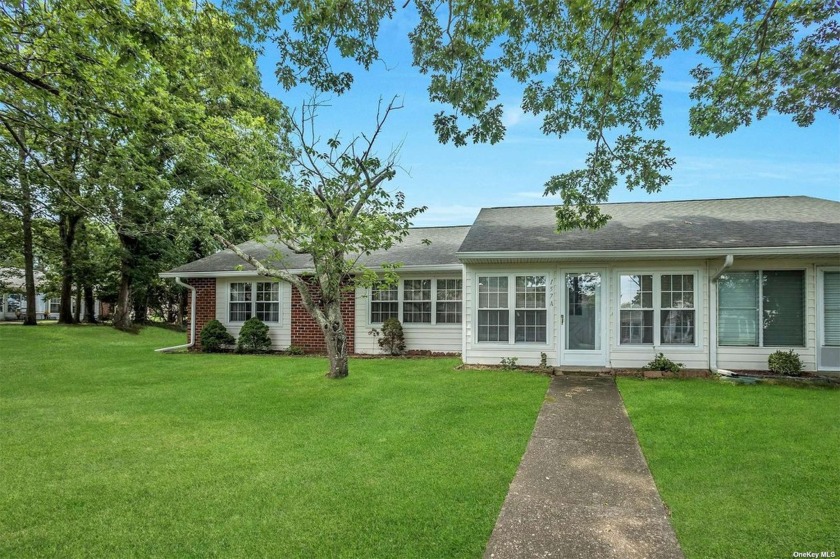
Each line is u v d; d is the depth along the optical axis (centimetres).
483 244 995
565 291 988
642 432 528
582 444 490
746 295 906
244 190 939
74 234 2202
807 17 677
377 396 727
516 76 773
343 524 322
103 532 315
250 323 1336
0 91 823
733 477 395
